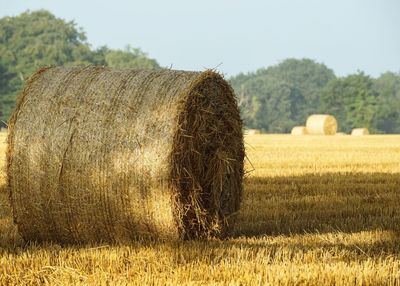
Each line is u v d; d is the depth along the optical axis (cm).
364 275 1688
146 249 1959
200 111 2209
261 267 1762
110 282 1636
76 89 2173
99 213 2114
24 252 1925
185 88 2119
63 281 1670
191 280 1677
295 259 1869
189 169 2156
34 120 2173
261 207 2867
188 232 2186
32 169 2159
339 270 1723
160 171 2055
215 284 1606
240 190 2423
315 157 5719
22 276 1734
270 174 4184
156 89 2122
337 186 3544
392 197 3181
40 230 2208
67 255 1908
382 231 2325
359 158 5631
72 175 2114
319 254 1942
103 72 2206
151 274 1705
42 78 2233
